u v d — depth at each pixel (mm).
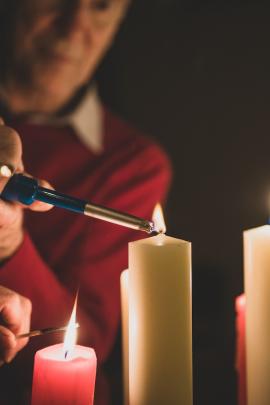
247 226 2412
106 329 1308
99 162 1559
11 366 1025
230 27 2396
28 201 760
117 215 725
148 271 670
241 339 825
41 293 1002
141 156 1621
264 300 723
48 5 1340
